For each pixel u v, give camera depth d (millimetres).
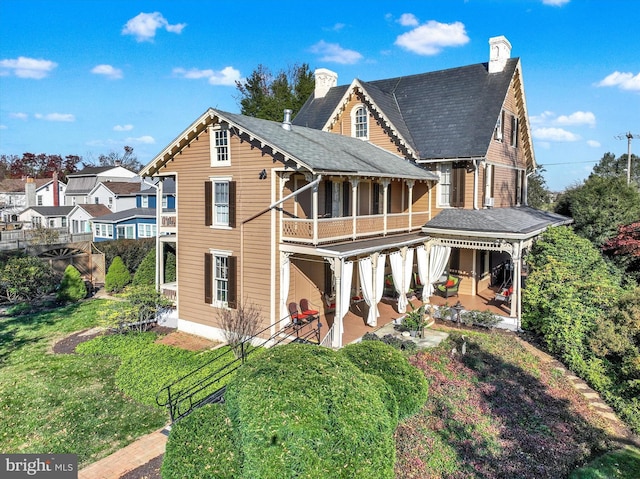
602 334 13242
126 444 9773
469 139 20188
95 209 45844
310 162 13805
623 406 11367
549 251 17844
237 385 6930
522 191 26641
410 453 8711
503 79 22016
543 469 8617
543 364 13617
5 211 59406
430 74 25281
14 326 19141
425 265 19094
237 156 15844
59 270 26469
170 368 13633
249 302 16000
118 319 17188
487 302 19688
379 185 21109
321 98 27797
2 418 11047
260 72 53219
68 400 11961
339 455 5812
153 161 18047
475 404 10844
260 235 15531
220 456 6547
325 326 16062
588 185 25641
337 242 15469
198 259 17312
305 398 6195
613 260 22078
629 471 8891
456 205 20688
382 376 8445
